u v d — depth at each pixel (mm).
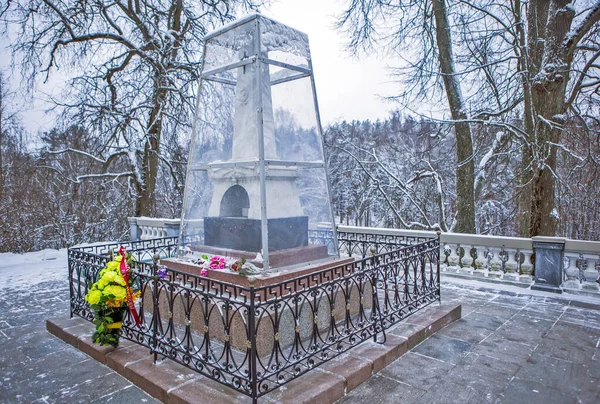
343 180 19391
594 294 6605
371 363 3707
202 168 5496
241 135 5078
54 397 3361
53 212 16469
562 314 5684
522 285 7219
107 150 14352
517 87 10734
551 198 9930
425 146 17625
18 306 6340
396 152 19453
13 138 15789
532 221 10016
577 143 11195
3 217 15531
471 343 4547
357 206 19547
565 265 7113
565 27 9531
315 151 5613
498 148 12453
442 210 13492
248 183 4859
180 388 3254
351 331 4059
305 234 5289
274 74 5145
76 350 4402
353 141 18734
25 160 15391
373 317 4223
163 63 13719
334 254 5516
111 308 4094
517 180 12797
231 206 5102
